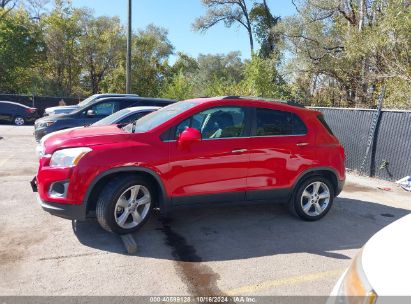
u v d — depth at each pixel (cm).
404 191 782
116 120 811
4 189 635
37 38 3522
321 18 1992
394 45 1330
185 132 430
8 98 2653
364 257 223
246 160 482
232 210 574
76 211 415
